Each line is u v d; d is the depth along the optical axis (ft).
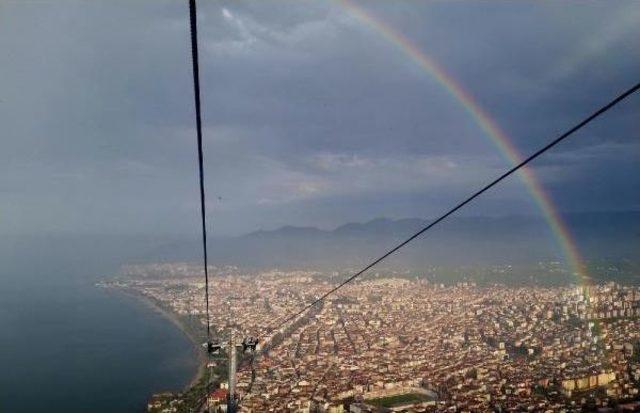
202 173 29.73
